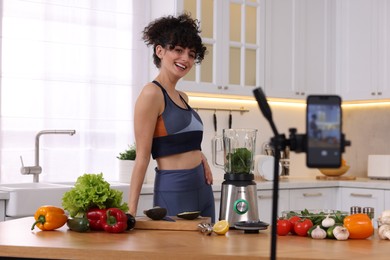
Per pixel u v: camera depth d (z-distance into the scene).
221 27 4.89
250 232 2.42
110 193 2.46
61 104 4.53
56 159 4.49
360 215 2.33
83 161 4.61
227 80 4.92
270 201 4.86
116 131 4.75
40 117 4.44
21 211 3.53
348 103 5.76
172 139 2.84
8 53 4.34
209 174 3.02
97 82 4.67
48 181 4.45
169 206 2.85
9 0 4.34
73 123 4.57
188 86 4.69
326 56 5.54
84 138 4.62
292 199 4.93
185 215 2.50
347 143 1.26
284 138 1.28
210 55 4.84
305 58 5.43
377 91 5.33
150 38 2.89
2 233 2.30
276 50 5.25
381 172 5.33
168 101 2.84
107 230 2.33
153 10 4.87
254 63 5.13
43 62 4.46
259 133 5.50
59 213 2.39
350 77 5.48
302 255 1.89
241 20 5.05
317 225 2.35
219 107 5.24
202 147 5.12
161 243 2.09
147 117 2.77
